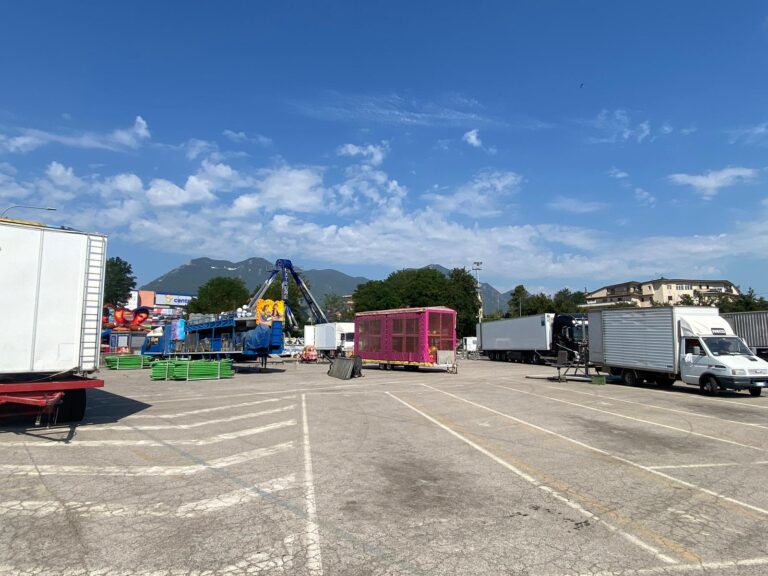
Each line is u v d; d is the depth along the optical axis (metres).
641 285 118.38
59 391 10.32
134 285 108.56
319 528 5.18
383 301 85.75
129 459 8.04
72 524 5.24
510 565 4.37
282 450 8.80
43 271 10.40
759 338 28.41
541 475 7.34
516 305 97.00
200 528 5.15
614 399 16.62
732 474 7.50
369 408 14.20
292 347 55.66
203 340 33.62
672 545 4.85
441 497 6.25
